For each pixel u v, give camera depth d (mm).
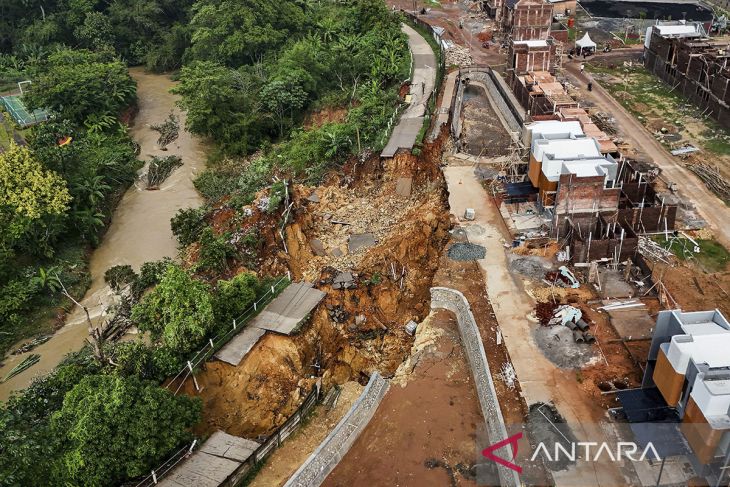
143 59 107125
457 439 35812
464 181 58781
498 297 44844
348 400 39375
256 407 40000
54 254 58000
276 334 42906
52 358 48250
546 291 45062
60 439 31625
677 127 68500
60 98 77312
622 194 51844
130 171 72125
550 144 52688
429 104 69375
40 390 39000
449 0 115062
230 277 49688
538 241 49875
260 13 86500
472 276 47031
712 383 29906
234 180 67000
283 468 34031
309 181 62062
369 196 60719
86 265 58531
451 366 40969
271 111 75312
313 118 75188
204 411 39000
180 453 32969
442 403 38219
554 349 40219
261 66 82062
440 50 86438
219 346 41500
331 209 59469
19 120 78062
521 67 74438
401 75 76938
